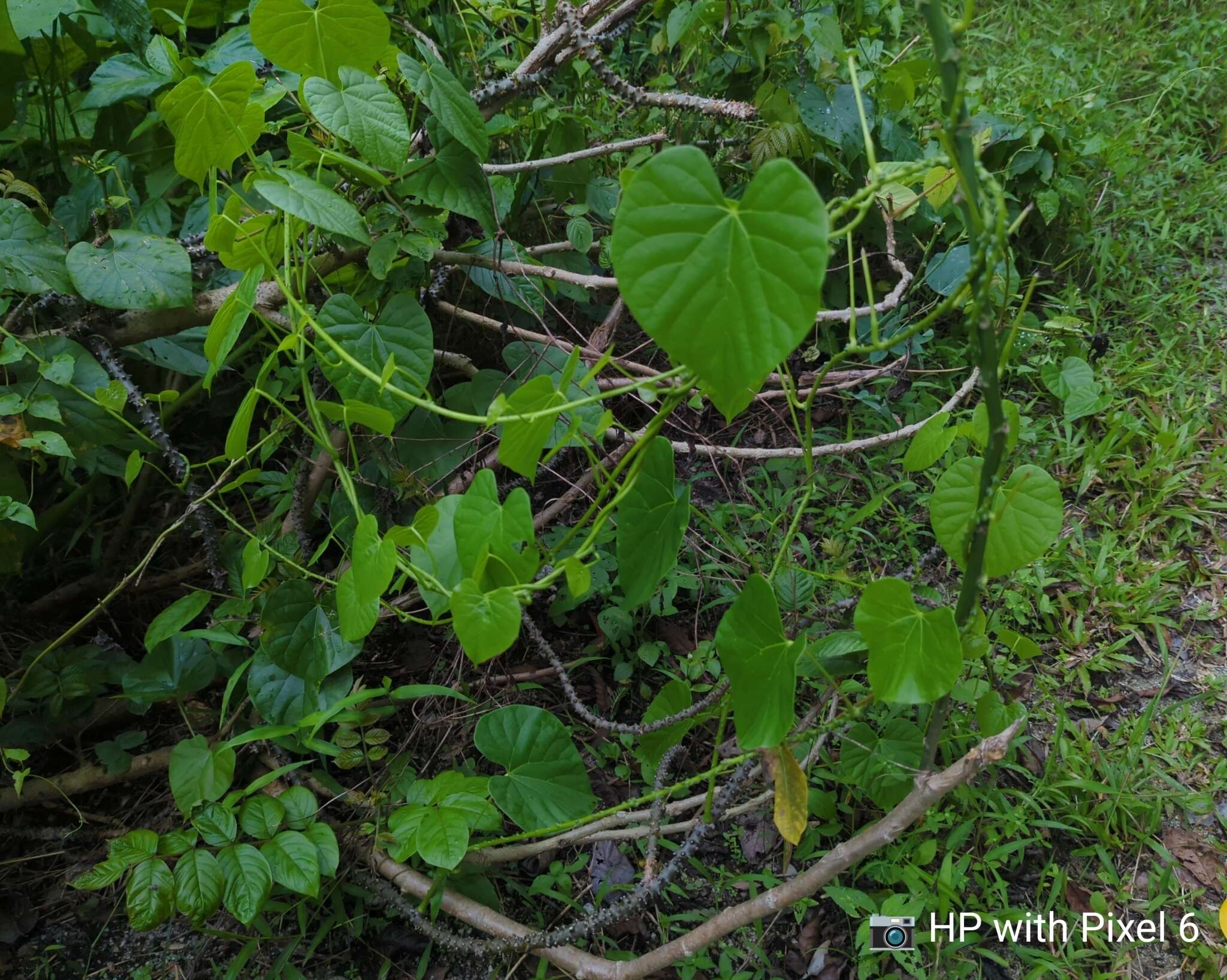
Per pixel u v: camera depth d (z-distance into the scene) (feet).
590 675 5.87
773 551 6.44
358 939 4.74
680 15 6.88
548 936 4.18
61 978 4.60
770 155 6.59
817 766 5.21
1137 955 4.66
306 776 4.99
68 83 6.64
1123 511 7.01
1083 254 8.98
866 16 8.75
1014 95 10.51
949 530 3.56
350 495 4.28
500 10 6.35
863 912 4.75
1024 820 5.06
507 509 3.48
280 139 6.70
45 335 4.81
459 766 5.33
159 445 4.91
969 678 5.23
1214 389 7.86
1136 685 5.95
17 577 6.04
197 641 5.19
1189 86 11.21
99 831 5.15
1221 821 5.21
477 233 6.40
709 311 2.57
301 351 4.40
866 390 7.67
